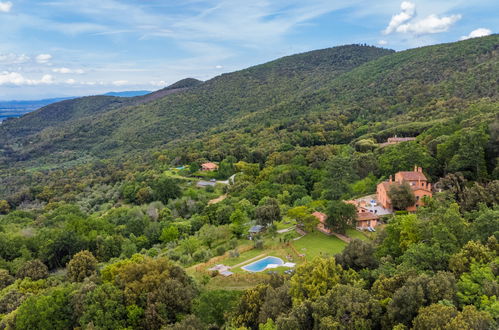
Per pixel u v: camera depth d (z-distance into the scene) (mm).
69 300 53594
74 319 51875
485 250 40500
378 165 113812
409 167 95062
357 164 118375
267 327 39219
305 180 131750
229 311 50906
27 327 50312
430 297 35094
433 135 110125
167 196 136750
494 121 86938
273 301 43562
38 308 51188
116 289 51469
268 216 83438
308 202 100625
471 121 101812
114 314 48531
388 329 35719
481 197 63094
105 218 122938
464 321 29359
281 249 71062
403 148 105062
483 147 80375
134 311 48406
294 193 113625
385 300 37562
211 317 50688
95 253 92312
